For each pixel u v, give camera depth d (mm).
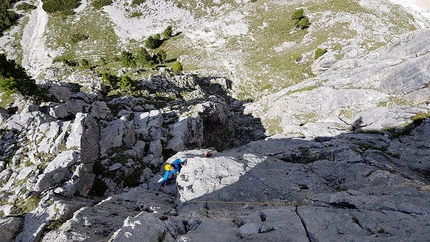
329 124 33188
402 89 31125
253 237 7820
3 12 87750
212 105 42969
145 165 25172
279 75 58219
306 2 83438
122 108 35969
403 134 26656
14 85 26312
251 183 13133
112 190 20516
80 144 20031
